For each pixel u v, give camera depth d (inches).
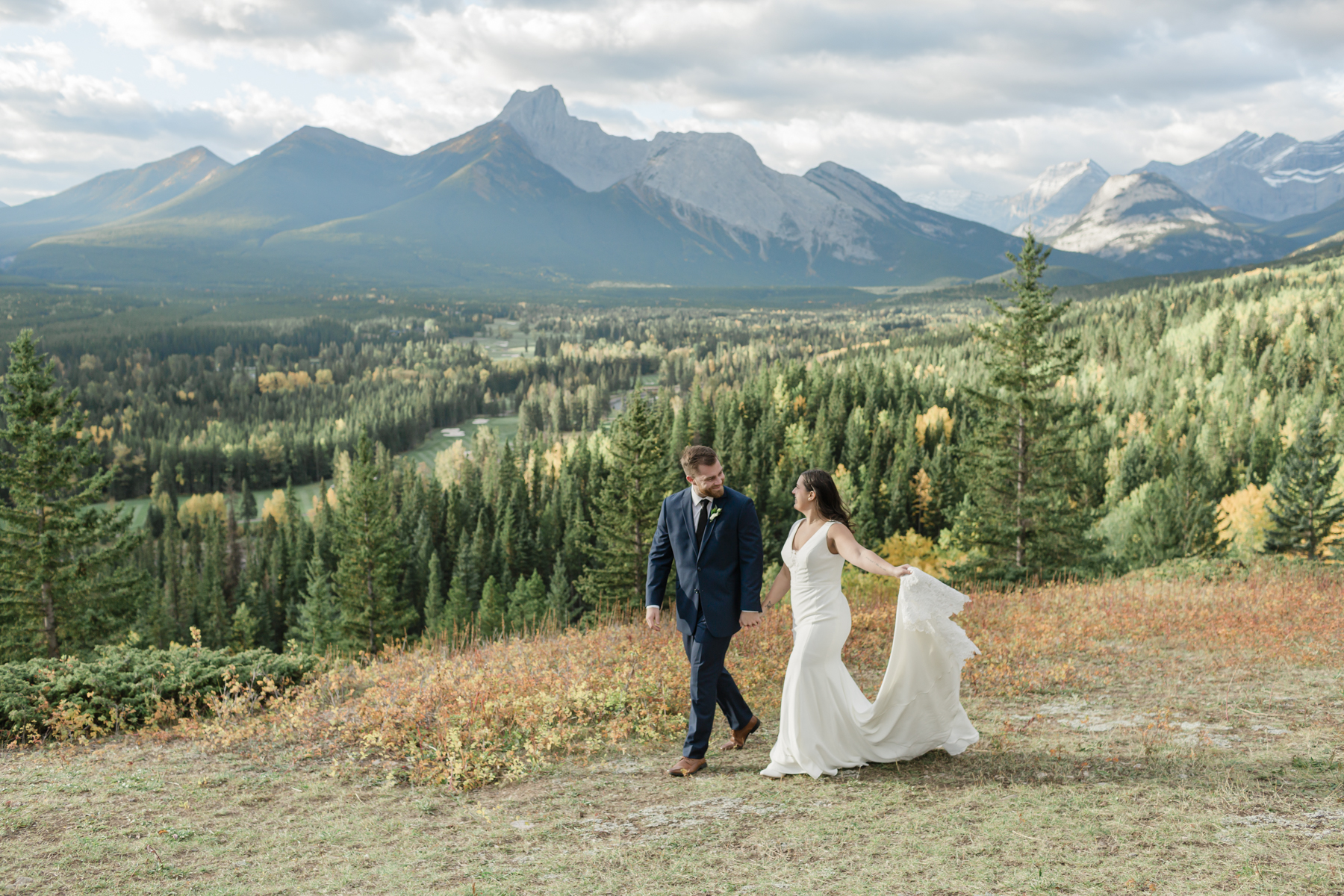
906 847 156.1
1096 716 246.7
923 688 206.7
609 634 395.9
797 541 212.4
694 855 160.4
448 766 225.8
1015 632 373.4
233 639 2380.7
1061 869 139.9
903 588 201.0
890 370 5167.3
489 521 3090.6
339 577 1471.5
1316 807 158.4
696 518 213.3
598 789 208.8
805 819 175.5
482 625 1779.0
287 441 6402.6
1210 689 272.1
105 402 7637.8
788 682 208.1
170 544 3393.2
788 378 4906.5
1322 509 1379.2
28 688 285.4
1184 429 3836.1
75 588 856.3
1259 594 454.9
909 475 2977.4
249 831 186.1
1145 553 1539.1
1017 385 930.7
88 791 215.5
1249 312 5797.2
